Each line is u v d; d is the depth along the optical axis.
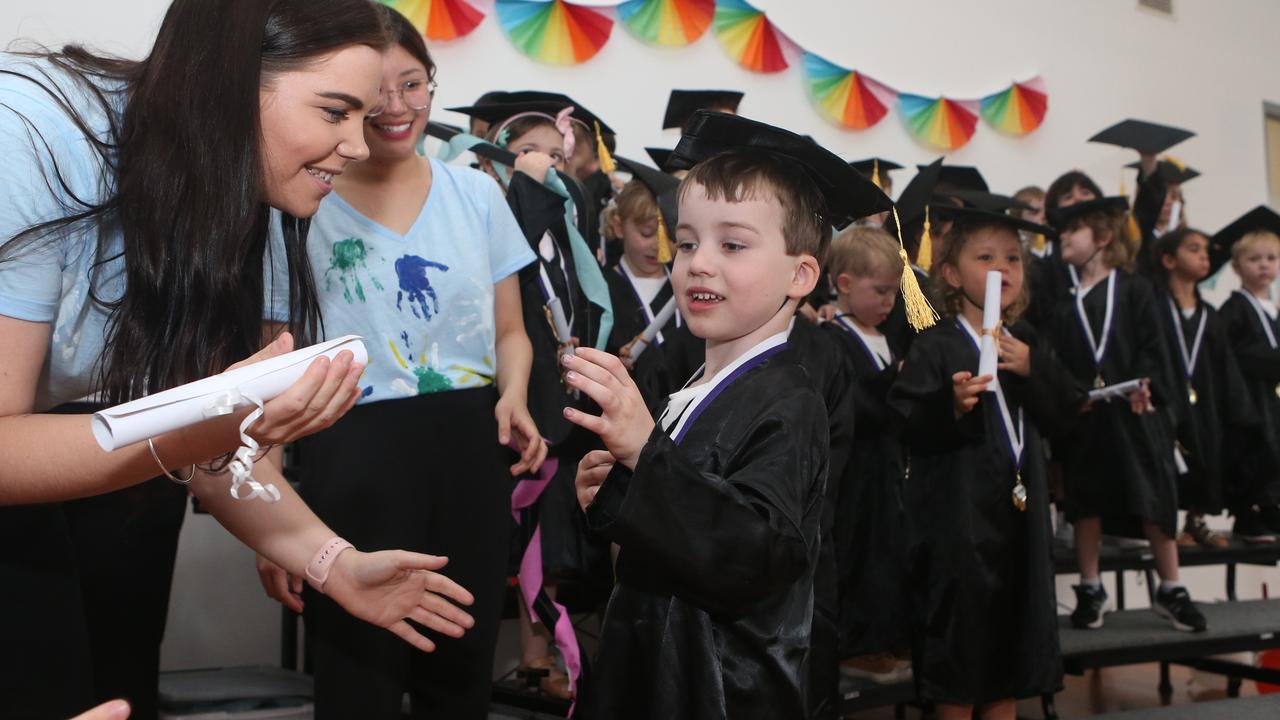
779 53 5.45
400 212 2.06
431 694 2.04
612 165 3.87
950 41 6.20
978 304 3.19
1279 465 5.04
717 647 1.40
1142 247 5.27
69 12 3.55
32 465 1.21
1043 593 2.96
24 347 1.27
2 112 1.25
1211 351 5.03
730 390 1.51
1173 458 4.18
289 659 3.57
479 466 2.08
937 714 3.02
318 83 1.32
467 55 4.51
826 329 3.49
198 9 1.29
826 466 1.49
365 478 1.94
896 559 3.31
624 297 3.53
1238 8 7.74
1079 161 6.77
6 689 1.33
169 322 1.32
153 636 2.16
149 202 1.27
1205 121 7.48
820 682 1.76
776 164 1.58
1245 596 7.04
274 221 1.73
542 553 2.99
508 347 2.29
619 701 1.45
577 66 4.82
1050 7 6.68
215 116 1.27
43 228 1.24
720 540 1.27
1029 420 3.13
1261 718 3.13
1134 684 4.61
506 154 2.95
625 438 1.30
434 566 1.55
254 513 1.59
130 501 2.08
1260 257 5.44
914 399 3.04
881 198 1.61
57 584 1.39
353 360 1.24
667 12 5.06
